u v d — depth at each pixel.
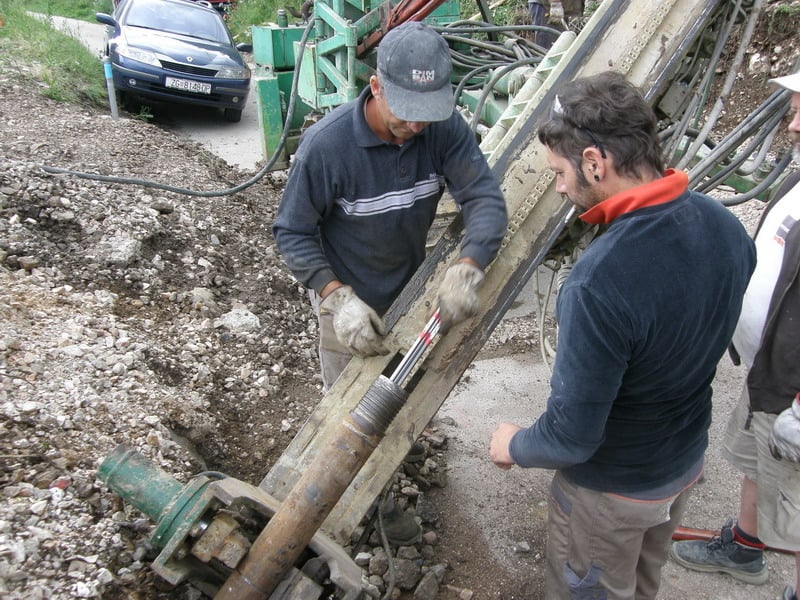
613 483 1.83
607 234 1.58
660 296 1.52
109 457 1.90
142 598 2.04
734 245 1.65
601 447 1.81
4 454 2.28
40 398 2.62
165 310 3.84
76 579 1.96
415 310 2.36
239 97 9.24
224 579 1.93
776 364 2.15
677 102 3.02
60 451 2.39
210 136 8.95
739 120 7.04
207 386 3.38
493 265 2.48
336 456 1.71
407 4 4.62
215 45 9.45
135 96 9.06
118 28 9.12
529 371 4.22
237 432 3.25
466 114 4.87
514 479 3.34
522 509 3.16
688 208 1.58
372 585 2.52
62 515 2.14
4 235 3.79
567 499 1.95
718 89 7.32
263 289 4.42
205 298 4.04
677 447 1.83
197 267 4.36
